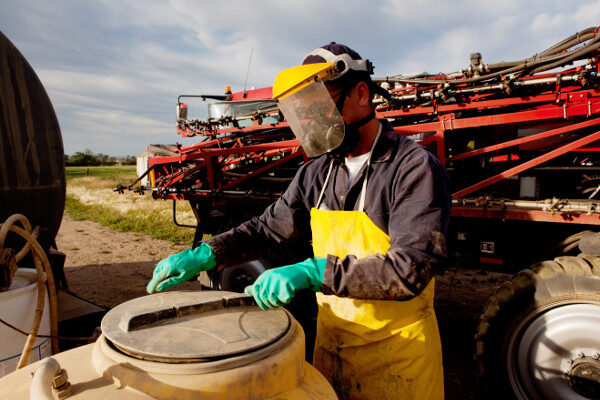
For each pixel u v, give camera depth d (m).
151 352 0.82
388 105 3.22
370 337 1.31
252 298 1.13
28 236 1.59
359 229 1.27
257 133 4.73
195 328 0.94
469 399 2.48
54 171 2.41
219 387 0.79
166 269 1.29
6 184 2.14
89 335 2.73
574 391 1.94
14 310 1.61
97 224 10.99
